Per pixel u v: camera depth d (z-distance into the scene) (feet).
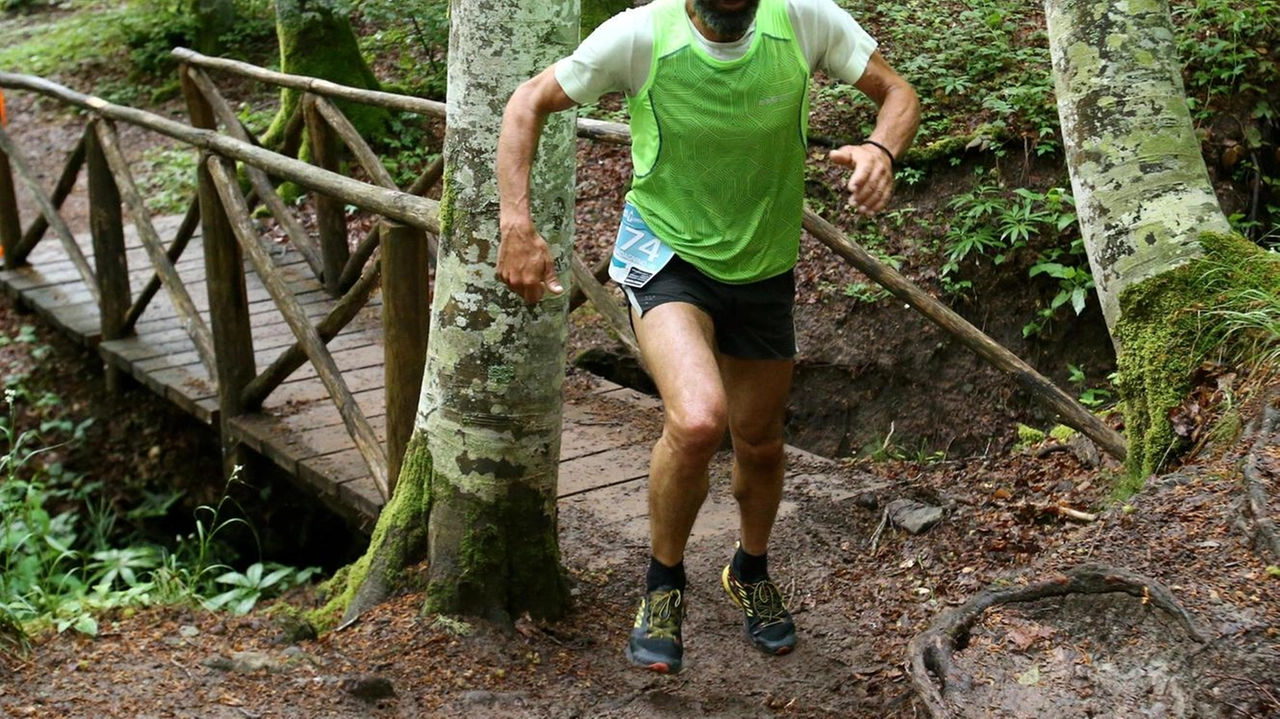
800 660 10.73
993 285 20.16
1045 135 21.07
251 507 19.52
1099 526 9.47
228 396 17.81
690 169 8.82
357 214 26.55
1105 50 11.82
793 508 13.79
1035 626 8.50
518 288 8.98
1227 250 11.31
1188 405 10.87
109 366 21.93
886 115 8.80
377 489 15.02
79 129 35.12
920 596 11.53
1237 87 21.47
